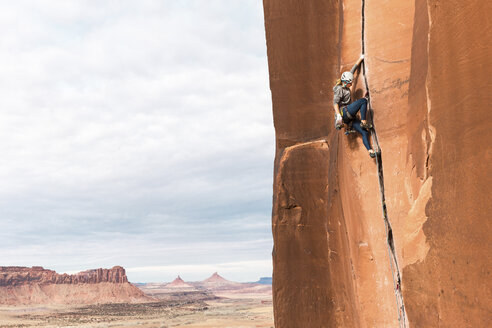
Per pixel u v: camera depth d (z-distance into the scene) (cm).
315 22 1420
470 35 527
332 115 1338
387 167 882
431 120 647
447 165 598
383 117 891
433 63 631
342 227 1183
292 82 1494
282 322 1462
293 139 1498
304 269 1442
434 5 622
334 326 1355
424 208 684
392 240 885
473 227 526
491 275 486
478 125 512
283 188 1488
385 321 928
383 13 907
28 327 12775
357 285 984
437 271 634
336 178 1189
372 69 917
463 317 554
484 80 499
